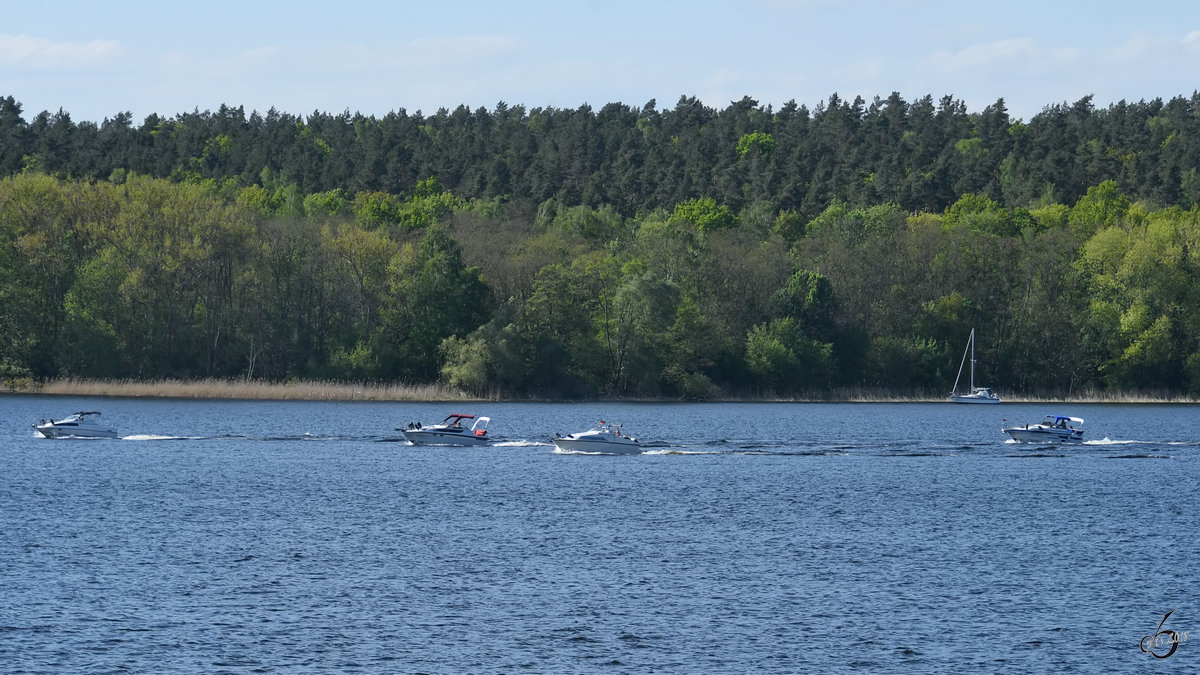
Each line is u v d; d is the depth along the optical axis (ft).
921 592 509.35
